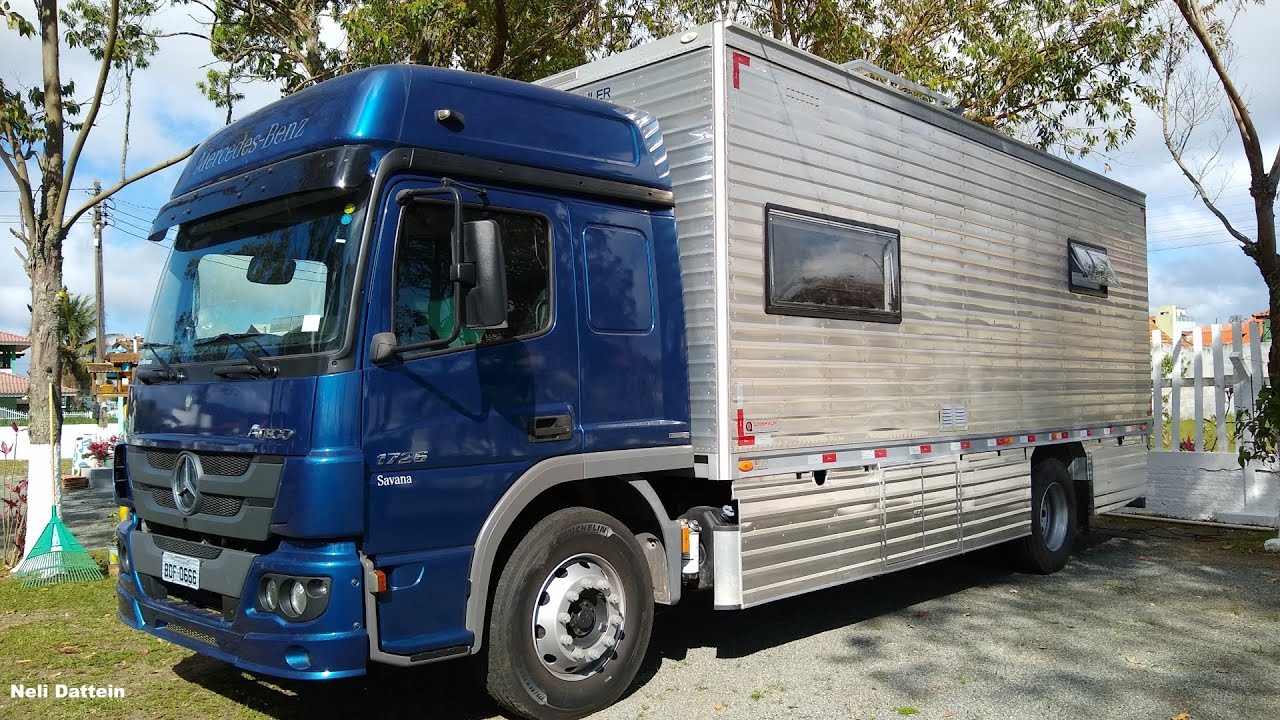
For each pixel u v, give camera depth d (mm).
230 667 5473
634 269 5105
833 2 12227
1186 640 6105
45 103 8117
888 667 5559
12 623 6332
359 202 4141
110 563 8031
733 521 5301
